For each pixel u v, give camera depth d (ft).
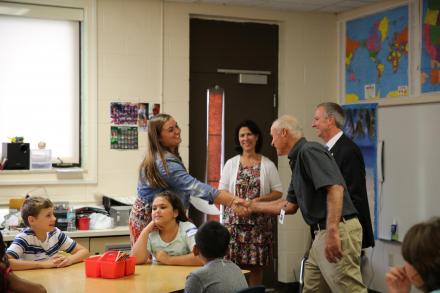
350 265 10.68
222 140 18.37
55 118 16.49
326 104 12.34
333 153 12.15
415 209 16.26
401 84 16.81
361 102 18.40
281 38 19.04
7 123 15.99
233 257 13.70
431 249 5.27
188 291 8.23
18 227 13.79
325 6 18.33
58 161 16.53
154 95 17.29
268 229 13.93
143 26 17.12
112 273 9.34
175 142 11.23
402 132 16.72
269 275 18.95
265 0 17.53
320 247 10.78
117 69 16.85
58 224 14.11
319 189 10.53
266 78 18.92
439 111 15.49
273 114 19.03
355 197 11.96
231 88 18.52
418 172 16.16
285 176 18.94
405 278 6.19
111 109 16.80
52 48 16.39
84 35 16.51
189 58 17.87
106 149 16.75
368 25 18.10
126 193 16.96
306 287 11.58
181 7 17.60
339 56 19.38
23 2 15.79
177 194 11.27
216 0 17.46
